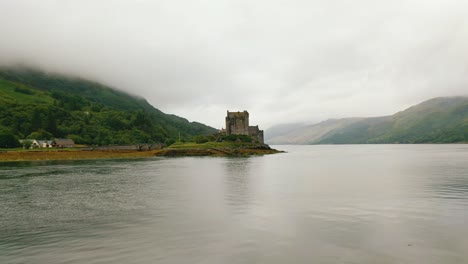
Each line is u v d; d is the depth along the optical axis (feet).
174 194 124.16
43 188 142.20
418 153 540.93
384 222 79.36
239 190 133.28
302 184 151.12
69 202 109.29
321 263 54.90
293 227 75.82
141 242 66.03
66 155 408.67
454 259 56.29
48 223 81.76
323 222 79.87
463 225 76.28
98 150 470.39
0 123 608.19
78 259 57.31
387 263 54.80
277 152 621.31
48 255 59.41
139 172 216.54
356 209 94.02
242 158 417.69
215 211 93.15
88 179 175.63
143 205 102.94
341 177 181.47
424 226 75.66
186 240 67.05
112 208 98.73
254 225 77.87
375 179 169.27
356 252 59.72
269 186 145.07
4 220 85.20
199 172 215.51
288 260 56.24
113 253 59.98
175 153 468.75
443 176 179.11
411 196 114.73
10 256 59.16
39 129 605.31
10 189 139.54
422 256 57.67
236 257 57.67
